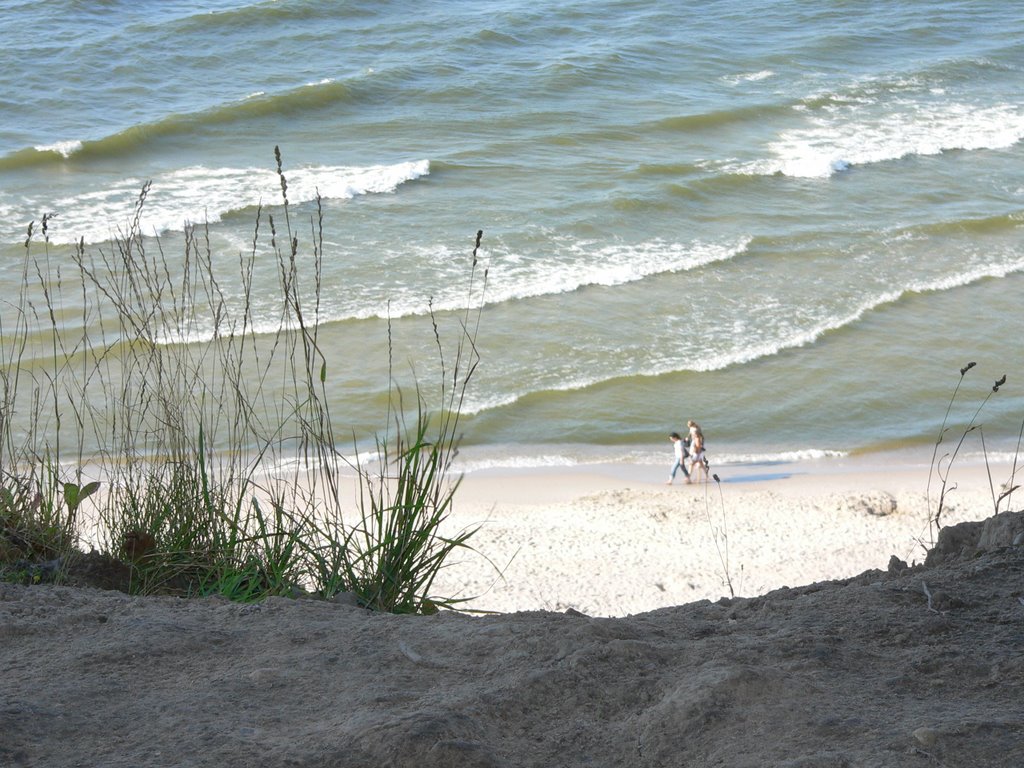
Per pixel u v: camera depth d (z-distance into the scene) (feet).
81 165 197.67
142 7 283.18
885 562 88.89
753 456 116.16
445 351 134.31
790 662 17.26
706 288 156.35
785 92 253.44
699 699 15.57
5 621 19.98
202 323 132.16
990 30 303.07
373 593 28.43
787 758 14.14
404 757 14.37
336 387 123.24
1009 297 155.12
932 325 146.61
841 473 111.45
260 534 29.07
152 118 219.00
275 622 20.33
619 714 15.85
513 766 14.53
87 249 156.04
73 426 96.22
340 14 284.41
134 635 19.25
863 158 212.84
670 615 21.86
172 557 29.07
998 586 20.74
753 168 204.33
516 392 126.72
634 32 288.30
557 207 183.11
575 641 17.97
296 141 216.74
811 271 163.12
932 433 120.78
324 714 16.03
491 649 18.31
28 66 240.73
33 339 122.11
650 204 186.09
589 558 89.81
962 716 15.14
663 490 107.14
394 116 231.30
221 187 187.83
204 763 14.40
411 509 29.14
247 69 252.01
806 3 320.91
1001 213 185.26
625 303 150.51
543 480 109.19
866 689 16.28
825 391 129.90
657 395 128.57
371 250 162.20
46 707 16.16
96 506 30.94
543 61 264.31
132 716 16.05
